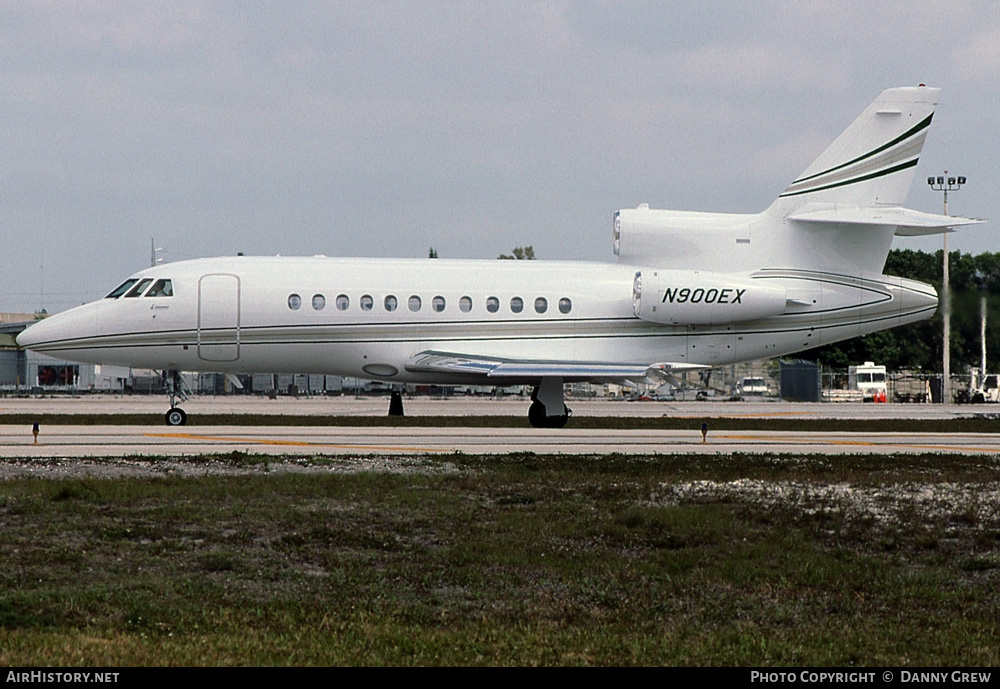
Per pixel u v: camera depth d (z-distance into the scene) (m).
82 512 60.81
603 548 57.41
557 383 125.88
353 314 122.31
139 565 51.09
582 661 38.81
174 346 121.12
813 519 64.44
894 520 64.38
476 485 72.88
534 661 38.59
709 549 57.47
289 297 121.56
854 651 41.22
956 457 95.69
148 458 83.56
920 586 51.88
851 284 127.56
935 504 68.38
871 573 53.66
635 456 92.19
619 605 47.69
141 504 63.91
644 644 41.31
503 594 48.88
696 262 127.44
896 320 129.00
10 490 66.06
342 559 53.56
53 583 47.56
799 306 126.94
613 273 127.81
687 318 124.75
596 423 138.88
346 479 73.12
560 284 126.06
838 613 47.75
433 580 50.59
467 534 58.94
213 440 104.69
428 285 124.06
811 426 140.00
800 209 127.00
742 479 78.75
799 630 44.84
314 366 124.38
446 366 119.69
